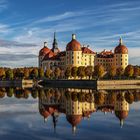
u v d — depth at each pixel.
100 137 44.38
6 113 68.69
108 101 95.94
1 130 49.16
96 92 138.25
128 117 61.97
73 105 85.56
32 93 134.00
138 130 48.84
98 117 62.41
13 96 118.62
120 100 98.75
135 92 137.25
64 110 74.50
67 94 126.31
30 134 46.34
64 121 57.72
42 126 52.53
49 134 46.31
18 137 44.34
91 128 50.66
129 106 81.50
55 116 64.25
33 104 88.94
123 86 193.12
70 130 49.22
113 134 46.16
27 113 68.88
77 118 61.22
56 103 91.50
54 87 190.38
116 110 73.12
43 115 65.62
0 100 101.94
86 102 93.50
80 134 46.28
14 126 52.53
